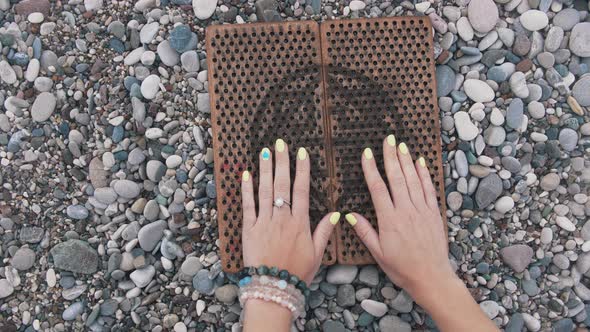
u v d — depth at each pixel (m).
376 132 0.73
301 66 0.73
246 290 0.67
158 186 0.75
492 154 0.75
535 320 0.75
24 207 0.75
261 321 0.65
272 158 0.72
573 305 0.75
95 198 0.74
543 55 0.76
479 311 0.68
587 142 0.76
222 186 0.72
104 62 0.75
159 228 0.74
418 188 0.71
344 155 0.73
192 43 0.75
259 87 0.73
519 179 0.76
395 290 0.74
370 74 0.73
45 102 0.75
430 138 0.73
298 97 0.73
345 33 0.74
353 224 0.71
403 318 0.74
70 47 0.75
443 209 0.73
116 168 0.75
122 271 0.74
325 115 0.73
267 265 0.68
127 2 0.75
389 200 0.71
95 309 0.73
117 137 0.74
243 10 0.75
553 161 0.76
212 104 0.73
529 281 0.75
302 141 0.72
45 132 0.75
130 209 0.74
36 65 0.75
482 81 0.75
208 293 0.74
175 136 0.74
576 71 0.76
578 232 0.76
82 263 0.74
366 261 0.73
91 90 0.75
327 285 0.74
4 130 0.75
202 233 0.74
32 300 0.74
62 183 0.75
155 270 0.74
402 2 0.76
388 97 0.73
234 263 0.72
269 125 0.72
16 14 0.75
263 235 0.69
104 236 0.75
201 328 0.74
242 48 0.73
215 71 0.73
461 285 0.70
